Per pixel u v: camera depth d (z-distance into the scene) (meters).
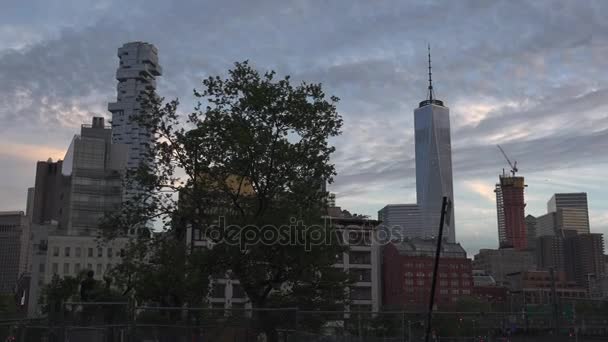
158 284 33.84
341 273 34.69
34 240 146.00
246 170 34.38
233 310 20.39
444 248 166.50
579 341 24.03
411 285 150.62
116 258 137.25
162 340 19.58
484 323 24.36
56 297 65.44
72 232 143.50
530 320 24.73
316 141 34.78
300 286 33.97
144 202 36.12
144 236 37.03
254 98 33.56
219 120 34.28
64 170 156.25
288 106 34.09
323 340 21.42
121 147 157.50
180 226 36.25
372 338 22.91
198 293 34.72
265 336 20.28
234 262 33.22
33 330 18.95
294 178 34.66
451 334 24.05
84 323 19.36
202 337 19.88
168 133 35.66
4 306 99.94
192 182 35.12
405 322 23.55
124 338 19.31
